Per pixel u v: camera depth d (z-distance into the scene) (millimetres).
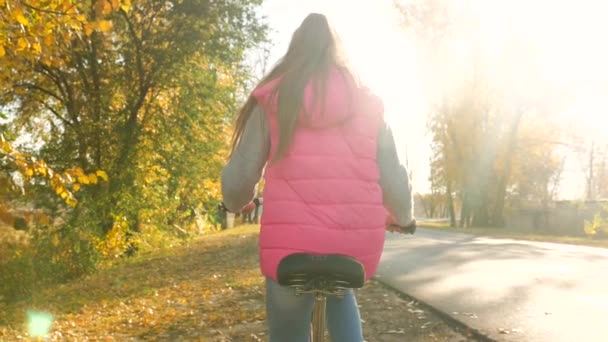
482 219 51500
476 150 50094
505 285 9852
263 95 2549
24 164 6723
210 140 25422
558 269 12164
